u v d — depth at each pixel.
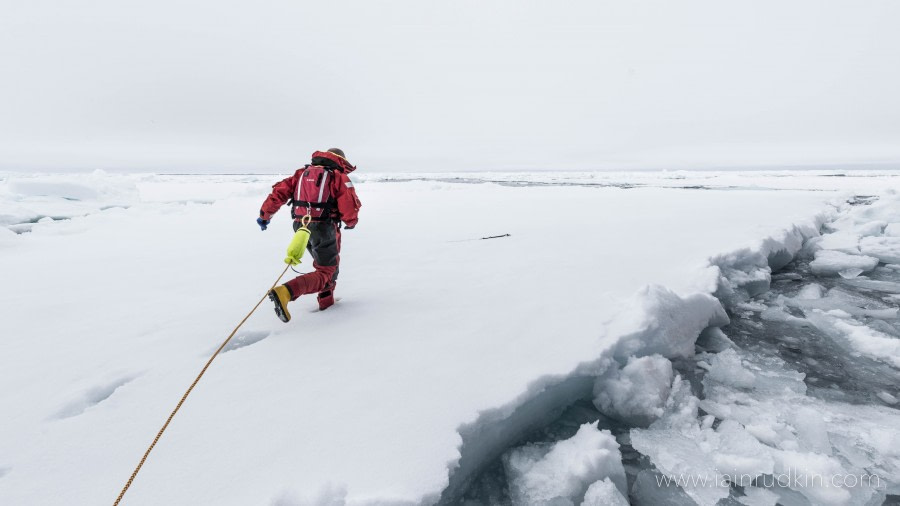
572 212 7.48
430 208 8.92
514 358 1.98
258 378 1.84
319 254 2.58
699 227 5.18
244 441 1.44
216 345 2.21
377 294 2.97
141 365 1.99
